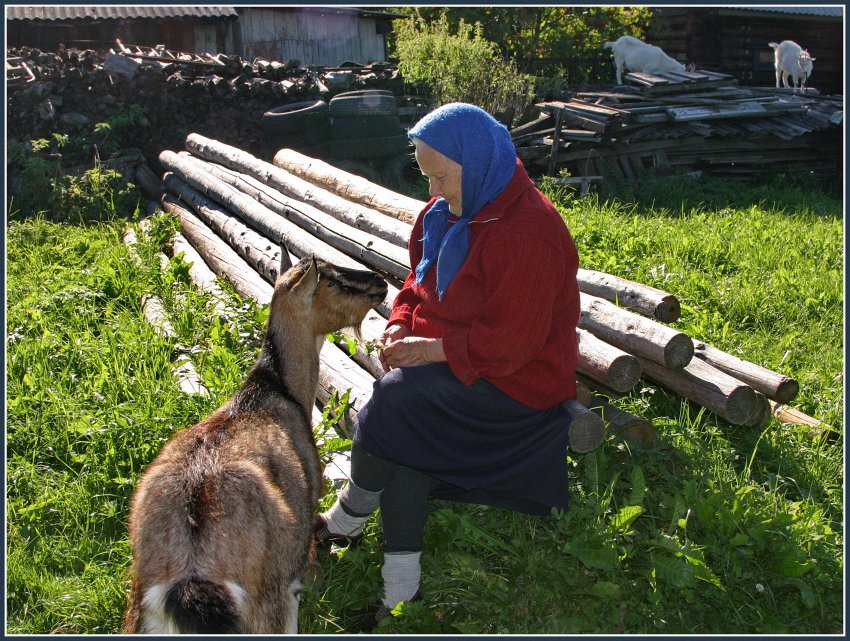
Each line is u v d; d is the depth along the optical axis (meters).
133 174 12.21
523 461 3.40
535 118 15.92
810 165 16.41
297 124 13.24
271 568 2.77
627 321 4.66
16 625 3.28
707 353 4.88
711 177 14.98
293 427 3.36
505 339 3.15
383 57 20.33
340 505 3.56
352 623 3.41
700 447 4.29
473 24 20.69
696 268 7.53
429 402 3.25
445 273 3.35
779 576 3.55
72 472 4.21
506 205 3.20
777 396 4.49
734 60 22.50
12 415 4.52
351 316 3.62
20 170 11.29
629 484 3.96
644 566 3.53
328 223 6.82
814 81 23.27
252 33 18.31
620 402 4.62
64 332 5.86
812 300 6.50
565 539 3.66
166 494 2.77
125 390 4.79
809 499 4.07
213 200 9.23
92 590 3.41
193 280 7.05
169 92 13.27
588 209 10.60
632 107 14.84
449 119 3.18
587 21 22.38
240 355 5.25
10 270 7.50
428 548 3.68
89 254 8.12
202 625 2.49
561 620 3.33
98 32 17.36
